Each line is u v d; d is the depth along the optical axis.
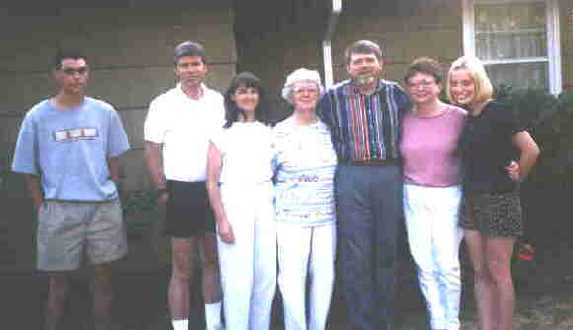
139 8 7.00
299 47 8.18
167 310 6.19
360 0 8.22
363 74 4.75
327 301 4.93
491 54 8.45
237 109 4.86
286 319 4.89
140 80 7.05
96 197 5.00
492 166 4.68
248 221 4.76
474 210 4.77
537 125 7.00
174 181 4.91
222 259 4.81
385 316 4.98
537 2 8.43
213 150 4.77
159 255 6.71
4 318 6.05
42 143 4.95
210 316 5.16
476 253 4.88
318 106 4.91
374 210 4.86
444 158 4.84
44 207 5.00
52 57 7.04
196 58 4.88
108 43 7.03
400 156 4.93
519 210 4.77
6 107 7.04
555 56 8.43
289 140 4.82
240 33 8.16
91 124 4.99
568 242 7.69
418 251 4.95
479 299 4.95
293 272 4.86
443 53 8.33
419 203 4.89
